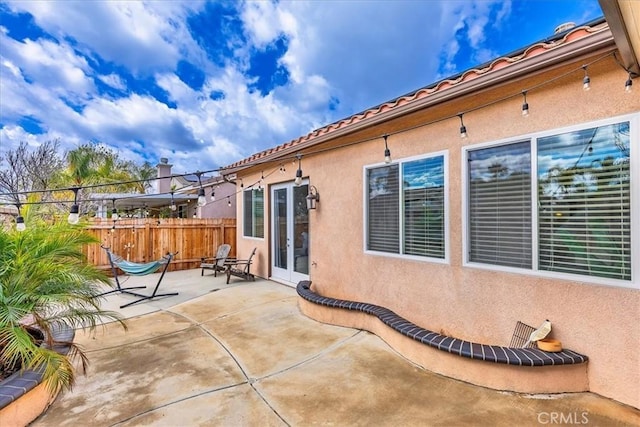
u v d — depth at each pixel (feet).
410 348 12.57
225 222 34.91
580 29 9.12
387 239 16.21
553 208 10.77
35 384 9.26
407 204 15.17
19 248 11.19
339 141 18.88
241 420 9.06
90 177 57.26
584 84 8.96
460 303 13.08
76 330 15.78
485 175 12.50
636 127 9.12
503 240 12.00
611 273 9.68
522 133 11.35
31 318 11.78
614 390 9.50
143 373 11.71
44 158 50.55
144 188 74.54
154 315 18.19
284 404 9.79
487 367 10.54
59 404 9.91
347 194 18.38
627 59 8.16
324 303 16.76
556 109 10.61
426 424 8.80
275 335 15.11
